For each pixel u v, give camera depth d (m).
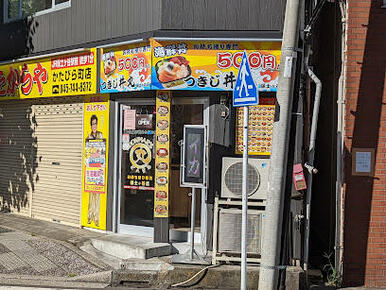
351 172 7.27
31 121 11.05
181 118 8.42
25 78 10.62
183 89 7.92
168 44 7.95
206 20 8.00
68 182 10.08
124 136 9.05
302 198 7.48
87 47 9.13
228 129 7.92
